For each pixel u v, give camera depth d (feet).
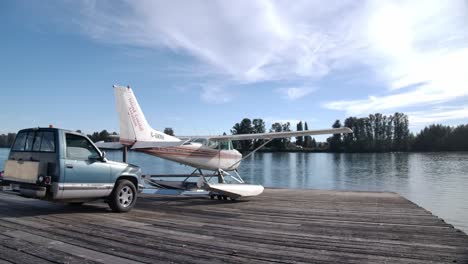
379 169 143.23
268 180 98.37
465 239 17.16
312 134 42.37
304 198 34.68
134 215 22.13
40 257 12.56
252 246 15.11
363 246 15.61
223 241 15.80
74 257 12.68
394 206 29.04
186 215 22.91
